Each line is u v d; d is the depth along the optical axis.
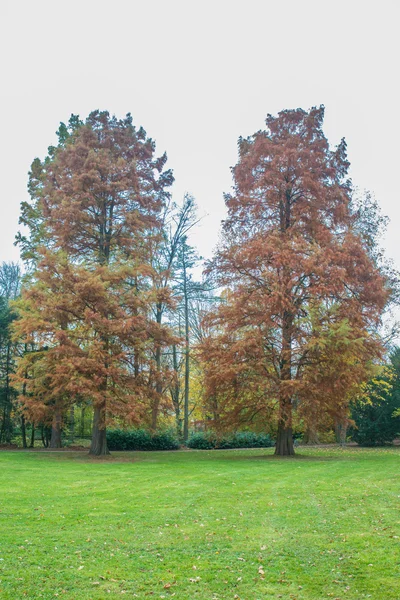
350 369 21.25
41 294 21.41
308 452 26.92
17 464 19.11
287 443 24.64
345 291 23.08
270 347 22.84
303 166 23.95
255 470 17.61
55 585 6.60
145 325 22.52
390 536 8.77
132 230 24.98
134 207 25.73
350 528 9.38
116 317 22.14
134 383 22.08
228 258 24.06
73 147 24.77
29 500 11.66
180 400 39.94
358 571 7.15
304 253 22.16
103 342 21.05
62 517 10.09
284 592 6.46
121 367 22.67
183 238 35.31
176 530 9.26
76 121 32.50
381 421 32.66
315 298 22.00
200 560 7.65
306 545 8.37
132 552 7.99
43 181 29.27
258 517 10.28
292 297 22.53
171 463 20.22
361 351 21.78
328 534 9.00
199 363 26.94
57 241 24.52
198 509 10.99
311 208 23.97
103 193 24.88
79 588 6.52
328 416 22.89
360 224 33.59
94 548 8.14
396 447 32.34
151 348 23.42
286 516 10.37
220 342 23.25
